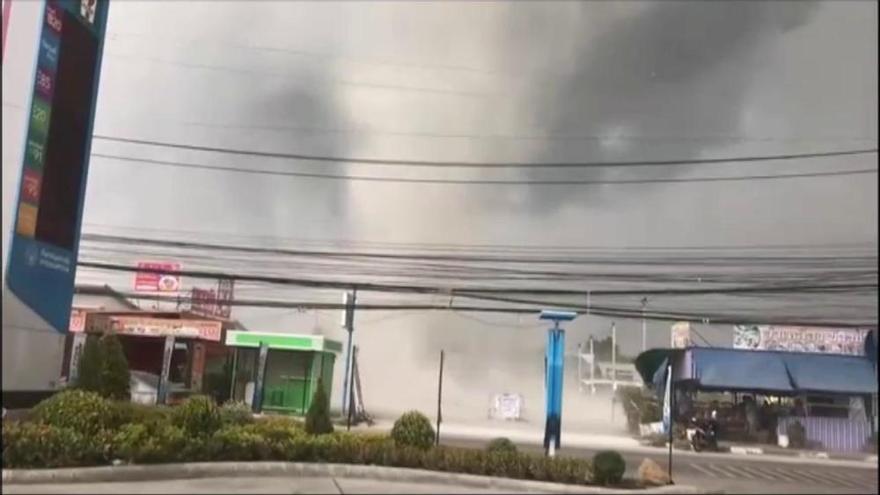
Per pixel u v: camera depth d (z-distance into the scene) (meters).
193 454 13.75
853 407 30.00
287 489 12.53
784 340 35.66
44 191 17.23
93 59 19.36
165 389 29.97
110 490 11.81
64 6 18.11
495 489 14.00
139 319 33.41
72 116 18.39
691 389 32.44
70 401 14.08
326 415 16.19
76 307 38.56
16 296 16.12
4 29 16.59
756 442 29.98
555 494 14.08
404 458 14.68
